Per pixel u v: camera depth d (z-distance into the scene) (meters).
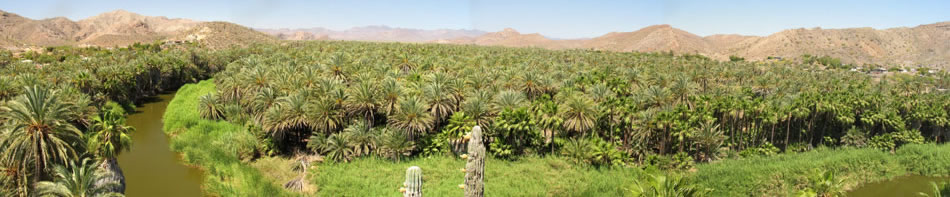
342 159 42.75
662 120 46.44
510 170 41.22
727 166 44.25
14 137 27.39
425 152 45.03
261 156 45.12
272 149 45.25
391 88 46.53
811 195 34.72
